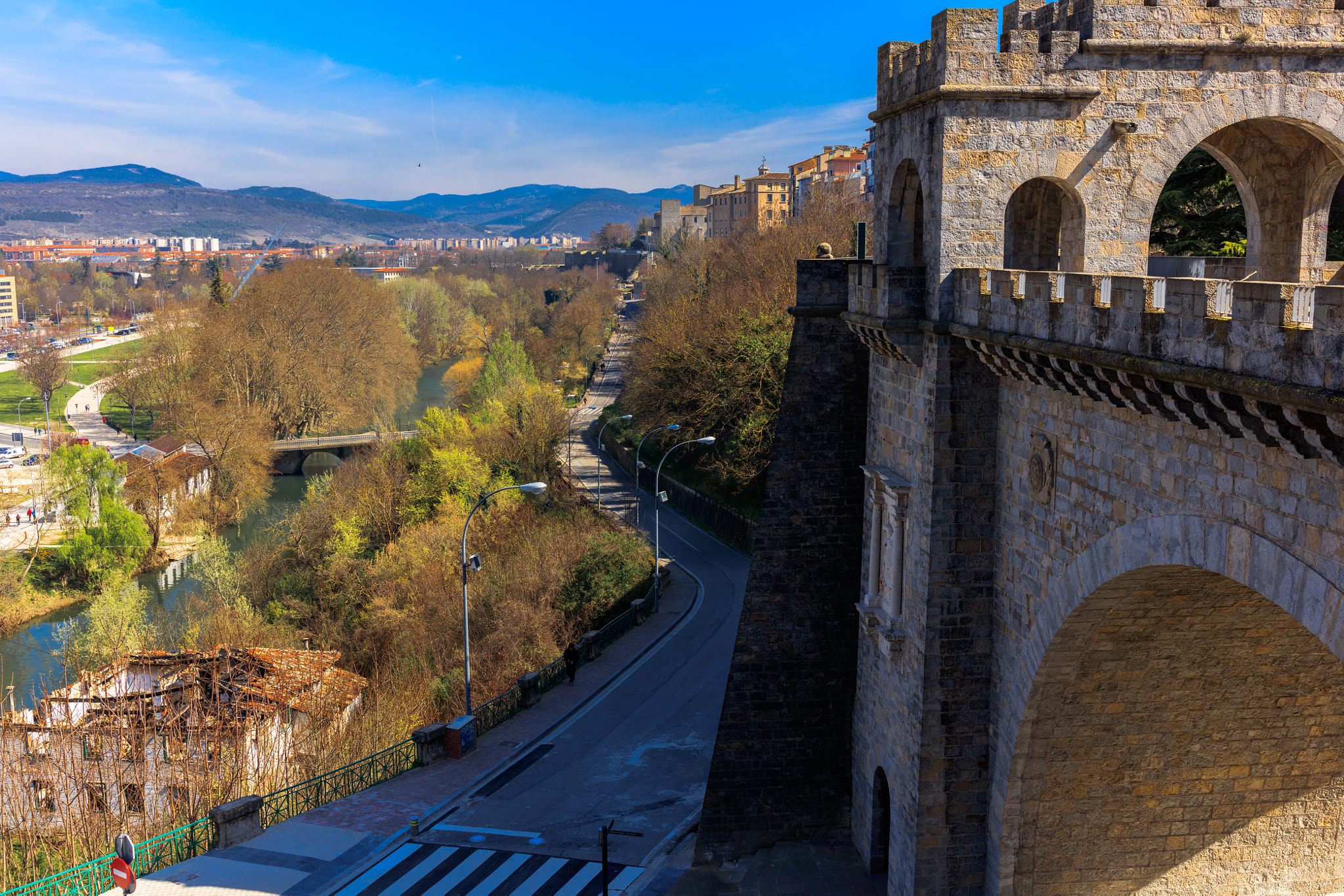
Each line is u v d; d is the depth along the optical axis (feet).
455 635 171.22
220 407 327.26
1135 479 42.34
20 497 314.76
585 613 170.81
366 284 430.61
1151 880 61.41
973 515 57.26
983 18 56.08
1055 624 49.32
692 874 74.69
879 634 65.26
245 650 142.61
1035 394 51.65
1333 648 30.66
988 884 59.72
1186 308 36.32
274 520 280.10
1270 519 33.78
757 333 215.92
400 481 240.12
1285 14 57.41
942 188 56.65
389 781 99.96
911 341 59.21
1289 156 65.92
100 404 461.37
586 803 93.81
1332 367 29.22
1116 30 56.59
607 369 464.65
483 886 77.36
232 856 82.64
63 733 109.09
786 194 611.88
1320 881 63.31
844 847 75.56
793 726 75.72
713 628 156.25
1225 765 58.08
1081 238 58.39
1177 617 47.57
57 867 93.25
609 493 264.93
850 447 73.67
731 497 221.66
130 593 202.18
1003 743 56.85
